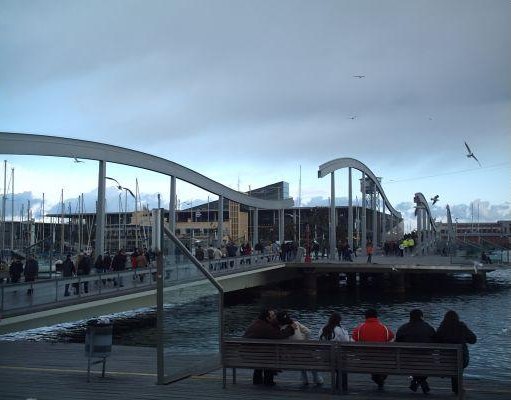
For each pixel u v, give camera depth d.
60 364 12.27
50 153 33.69
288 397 8.84
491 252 74.12
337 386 9.63
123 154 40.00
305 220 126.06
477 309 36.06
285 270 49.66
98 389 9.38
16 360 12.88
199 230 118.44
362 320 31.98
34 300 20.11
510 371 15.25
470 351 21.02
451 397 9.07
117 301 24.03
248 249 48.53
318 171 60.66
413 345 8.45
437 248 86.38
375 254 73.94
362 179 76.31
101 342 10.20
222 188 58.47
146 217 66.44
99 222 35.50
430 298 43.84
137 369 11.56
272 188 133.62
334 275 53.22
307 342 9.05
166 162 47.19
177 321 10.25
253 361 9.32
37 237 94.19
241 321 32.75
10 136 31.73
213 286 11.29
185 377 10.50
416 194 74.94
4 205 71.12
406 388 10.02
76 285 22.98
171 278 10.00
